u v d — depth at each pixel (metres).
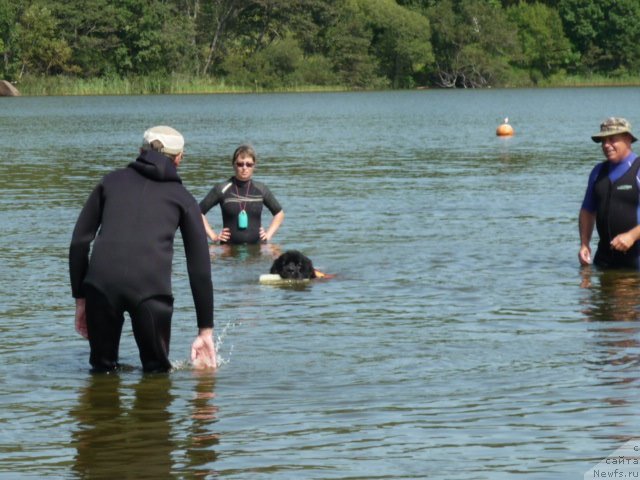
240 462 8.10
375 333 12.64
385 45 166.62
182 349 11.90
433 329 12.82
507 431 8.75
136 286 10.73
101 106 104.12
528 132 59.88
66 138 54.84
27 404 9.76
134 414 9.39
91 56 145.88
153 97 133.38
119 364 11.26
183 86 147.50
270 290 15.63
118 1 144.75
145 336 10.82
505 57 172.12
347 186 30.19
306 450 8.36
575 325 12.95
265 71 156.75
